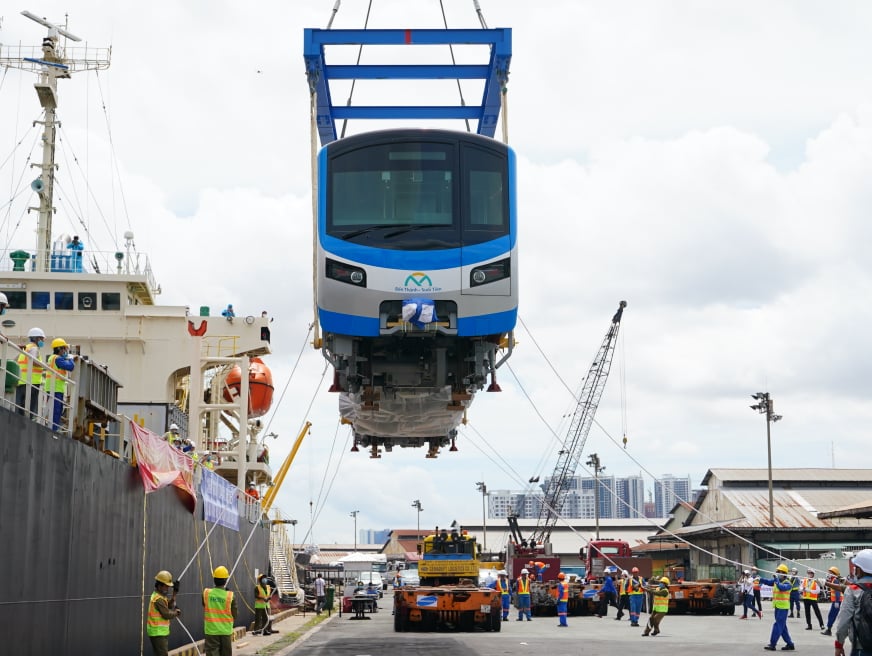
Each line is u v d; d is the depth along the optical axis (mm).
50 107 39562
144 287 39812
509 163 16828
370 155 16516
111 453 18422
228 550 31297
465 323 16094
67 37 39594
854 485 82188
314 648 24844
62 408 16188
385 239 16125
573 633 31031
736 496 79562
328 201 16359
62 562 15117
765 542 69562
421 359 17219
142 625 19797
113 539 17859
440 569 34719
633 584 36031
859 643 10133
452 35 18781
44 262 39188
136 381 38438
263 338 40969
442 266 16031
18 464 13398
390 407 19703
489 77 21062
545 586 44875
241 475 38250
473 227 16312
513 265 16438
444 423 21906
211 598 17234
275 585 41438
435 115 22750
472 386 17359
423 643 26203
